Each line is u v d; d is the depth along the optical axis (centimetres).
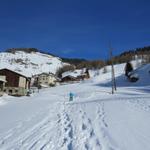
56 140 1012
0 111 2234
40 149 892
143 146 813
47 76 10938
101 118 1440
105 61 16888
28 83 7175
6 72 6175
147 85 6438
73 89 6756
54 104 2783
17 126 1377
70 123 1393
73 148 865
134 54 18250
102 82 8469
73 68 16625
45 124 1412
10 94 5869
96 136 1009
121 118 1349
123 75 8931
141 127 1080
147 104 1878
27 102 3219
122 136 960
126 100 2422
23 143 998
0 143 1029
